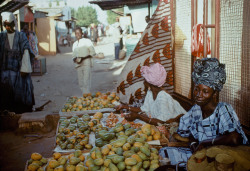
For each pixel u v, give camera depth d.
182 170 2.51
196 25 4.01
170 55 5.30
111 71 12.99
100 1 10.84
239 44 3.34
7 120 5.84
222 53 3.68
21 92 6.35
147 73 3.49
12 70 6.21
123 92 5.38
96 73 12.70
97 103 5.02
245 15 3.20
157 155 2.87
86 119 4.19
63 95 9.11
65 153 3.20
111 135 3.27
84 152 3.21
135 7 12.45
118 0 10.76
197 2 4.30
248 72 3.21
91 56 7.39
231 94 3.55
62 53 22.64
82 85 7.54
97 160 2.72
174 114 3.51
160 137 3.39
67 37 29.91
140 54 5.25
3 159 4.49
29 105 6.52
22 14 16.80
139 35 12.89
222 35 3.65
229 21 3.49
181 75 5.18
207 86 2.32
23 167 4.20
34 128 5.52
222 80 2.32
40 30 20.59
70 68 14.77
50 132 5.58
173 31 5.18
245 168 2.07
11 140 5.28
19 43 6.19
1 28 7.91
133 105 4.79
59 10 28.44
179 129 2.84
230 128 2.27
